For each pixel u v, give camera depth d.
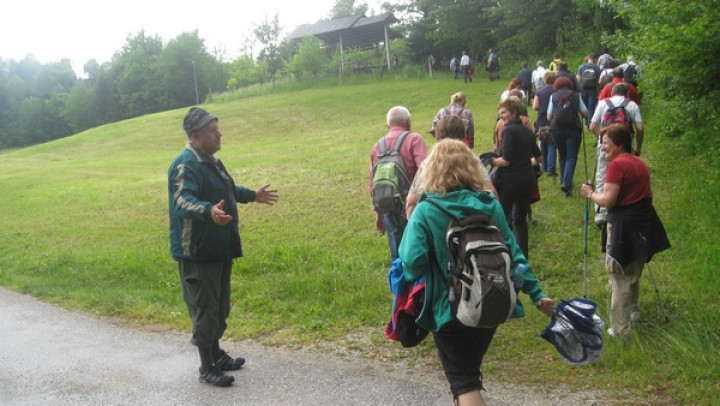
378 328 6.00
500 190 6.46
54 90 105.50
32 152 28.72
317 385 4.78
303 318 6.39
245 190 5.17
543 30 34.59
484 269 3.18
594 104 13.67
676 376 4.51
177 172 4.64
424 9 43.03
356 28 46.56
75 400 4.66
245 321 6.45
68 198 14.43
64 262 9.61
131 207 12.91
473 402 3.29
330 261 8.11
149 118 34.66
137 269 8.79
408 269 3.40
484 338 3.47
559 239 7.79
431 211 3.45
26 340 6.25
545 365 4.92
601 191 6.80
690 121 9.62
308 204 11.10
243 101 38.09
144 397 4.68
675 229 7.40
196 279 4.70
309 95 35.75
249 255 8.69
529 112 18.56
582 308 3.73
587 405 4.25
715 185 8.11
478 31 39.56
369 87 35.47
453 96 8.07
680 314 5.48
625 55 15.54
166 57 68.94
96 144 28.81
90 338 6.23
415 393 4.57
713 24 8.35
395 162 5.70
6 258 10.26
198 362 5.39
